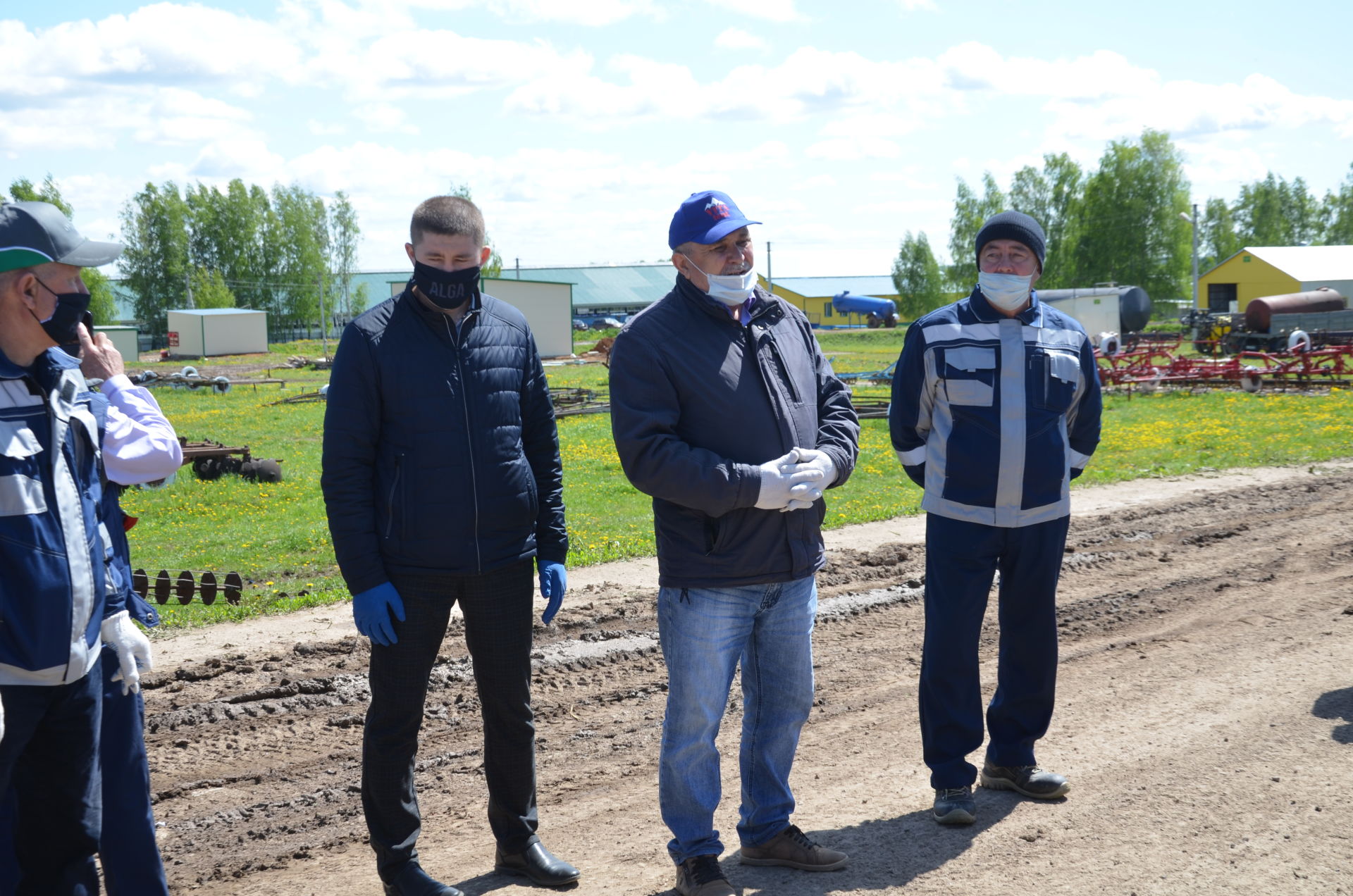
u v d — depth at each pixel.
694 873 3.25
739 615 3.29
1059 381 3.75
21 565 2.39
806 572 3.32
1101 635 6.27
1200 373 25.36
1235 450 14.57
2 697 2.39
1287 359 25.94
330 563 9.05
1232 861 3.41
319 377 44.25
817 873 3.43
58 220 2.51
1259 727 4.55
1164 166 76.50
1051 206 84.69
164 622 6.91
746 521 3.20
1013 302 3.78
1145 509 10.34
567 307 50.69
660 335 3.20
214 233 88.38
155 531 10.91
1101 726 4.70
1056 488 3.76
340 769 4.62
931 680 3.80
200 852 3.84
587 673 5.83
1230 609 6.65
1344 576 7.37
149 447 2.76
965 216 84.69
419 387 3.17
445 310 3.19
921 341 3.86
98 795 2.70
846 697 5.37
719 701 3.30
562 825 3.98
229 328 63.06
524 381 3.45
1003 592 3.88
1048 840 3.62
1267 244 95.12
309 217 90.56
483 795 4.28
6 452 2.37
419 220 3.12
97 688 2.63
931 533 3.82
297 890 3.53
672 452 3.09
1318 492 11.12
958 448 3.75
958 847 3.59
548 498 3.53
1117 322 44.34
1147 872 3.36
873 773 4.35
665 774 3.33
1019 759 3.97
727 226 3.13
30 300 2.43
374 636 3.17
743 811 3.54
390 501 3.19
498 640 3.36
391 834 3.28
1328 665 5.39
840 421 3.50
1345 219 94.31
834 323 98.06
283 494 13.22
